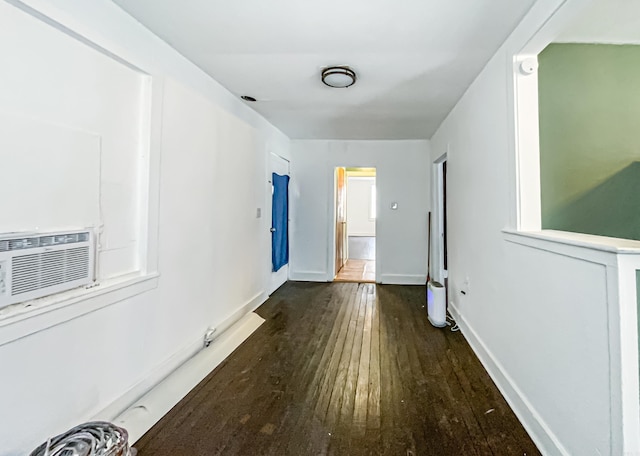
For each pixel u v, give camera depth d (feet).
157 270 6.82
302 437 5.51
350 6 5.70
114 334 5.78
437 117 12.55
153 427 5.71
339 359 8.39
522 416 5.91
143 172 6.46
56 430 4.75
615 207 7.42
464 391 6.92
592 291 4.16
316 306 12.91
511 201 6.55
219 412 6.16
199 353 8.27
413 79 8.87
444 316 10.73
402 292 15.10
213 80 8.99
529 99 6.32
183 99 7.64
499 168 7.17
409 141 16.56
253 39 6.83
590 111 7.43
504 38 6.70
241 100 10.71
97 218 5.49
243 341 9.50
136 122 6.33
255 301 12.35
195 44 7.05
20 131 4.30
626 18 6.40
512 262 6.52
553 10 4.99
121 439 4.24
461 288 10.46
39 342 4.50
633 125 7.37
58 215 4.83
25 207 4.38
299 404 6.44
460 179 10.53
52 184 4.73
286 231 16.44
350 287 15.99
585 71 7.42
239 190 10.78
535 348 5.58
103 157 5.59
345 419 5.98
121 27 5.76
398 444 5.35
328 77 8.52
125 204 6.12
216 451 5.17
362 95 10.18
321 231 17.19
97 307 5.39
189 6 5.70
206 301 8.78
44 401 4.58
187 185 7.85
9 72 4.15
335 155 16.94
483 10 5.76
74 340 5.02
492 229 7.63
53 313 4.65
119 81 5.91
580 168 7.47
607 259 3.88
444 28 6.36
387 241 16.80
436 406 6.39
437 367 7.98
